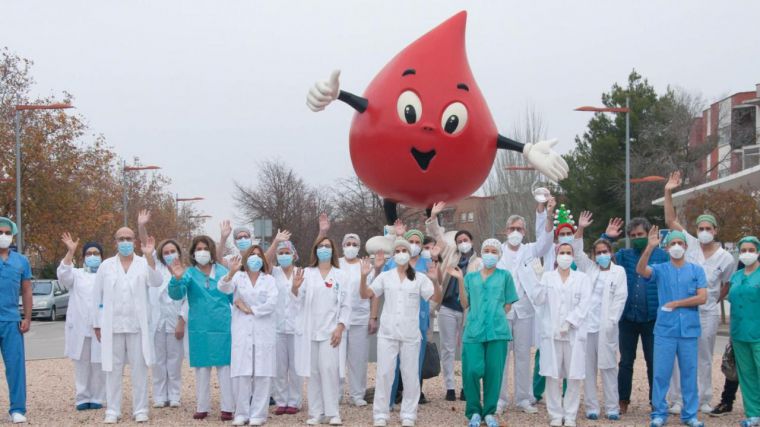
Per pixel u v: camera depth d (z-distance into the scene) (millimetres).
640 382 13781
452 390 12219
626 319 10945
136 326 10477
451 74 12469
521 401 11148
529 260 11047
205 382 10664
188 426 10188
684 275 10039
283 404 11266
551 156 12953
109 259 10648
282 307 11211
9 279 10609
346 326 10188
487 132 12711
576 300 10078
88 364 11641
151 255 10391
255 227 23109
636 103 44562
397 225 12516
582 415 10938
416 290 10055
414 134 12148
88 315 11531
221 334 10477
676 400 11258
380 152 12406
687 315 10008
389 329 9992
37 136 35906
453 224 63594
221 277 10500
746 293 9992
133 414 10781
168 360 11781
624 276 10547
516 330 11086
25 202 36125
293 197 57000
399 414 10969
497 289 10016
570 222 11531
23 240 36656
